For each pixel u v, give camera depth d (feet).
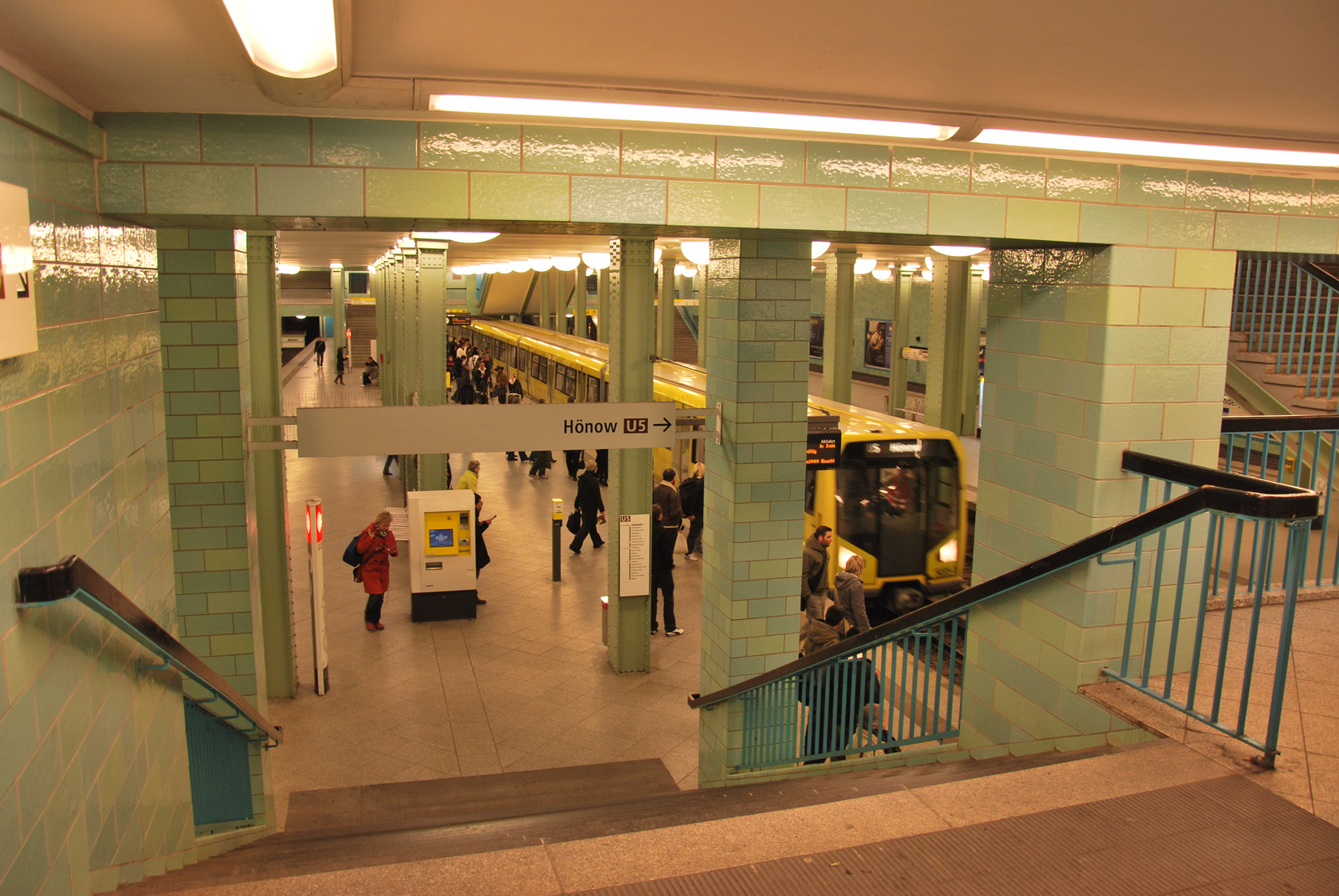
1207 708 13.05
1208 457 15.99
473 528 36.81
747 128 13.04
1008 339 17.48
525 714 28.89
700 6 7.97
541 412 19.60
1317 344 36.88
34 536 8.60
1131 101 11.23
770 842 9.49
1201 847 9.36
